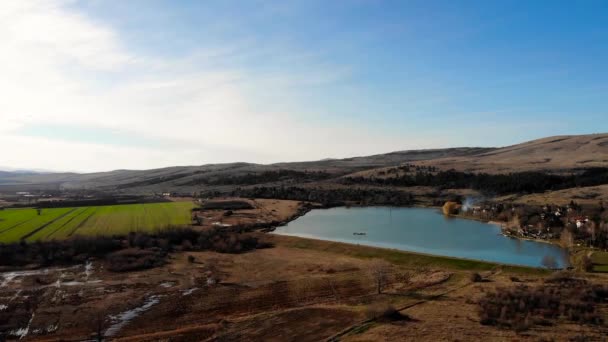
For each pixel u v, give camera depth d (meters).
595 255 88.31
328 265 90.56
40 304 68.06
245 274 85.00
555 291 61.53
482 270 81.75
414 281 74.81
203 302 68.69
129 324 60.28
